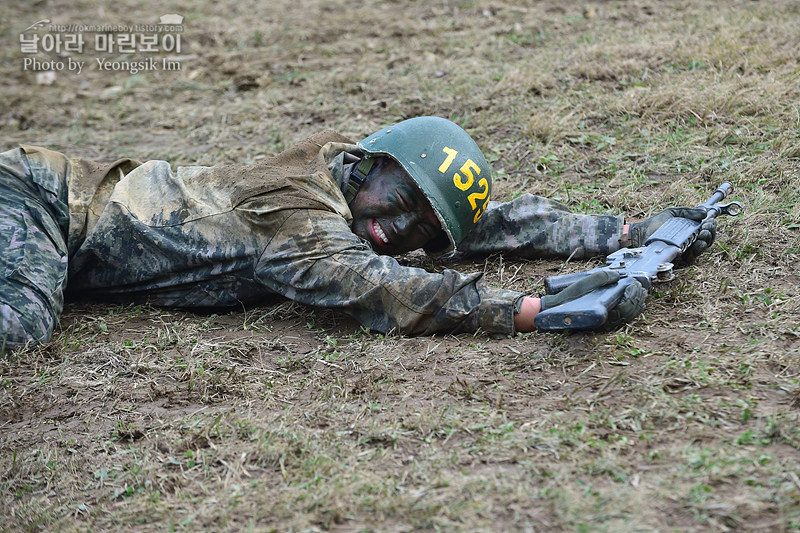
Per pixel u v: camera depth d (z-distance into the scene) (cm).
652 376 703
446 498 580
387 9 2141
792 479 564
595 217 971
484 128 1355
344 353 808
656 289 862
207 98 1734
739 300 831
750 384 680
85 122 1669
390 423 676
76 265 934
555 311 743
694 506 548
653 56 1507
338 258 829
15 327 830
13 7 2408
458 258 1025
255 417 709
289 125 1504
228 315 935
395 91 1577
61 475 670
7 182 923
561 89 1444
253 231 871
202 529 583
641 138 1245
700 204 995
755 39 1525
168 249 898
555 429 642
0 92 1853
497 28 1881
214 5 2323
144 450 684
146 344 863
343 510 580
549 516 554
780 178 1067
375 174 909
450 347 795
